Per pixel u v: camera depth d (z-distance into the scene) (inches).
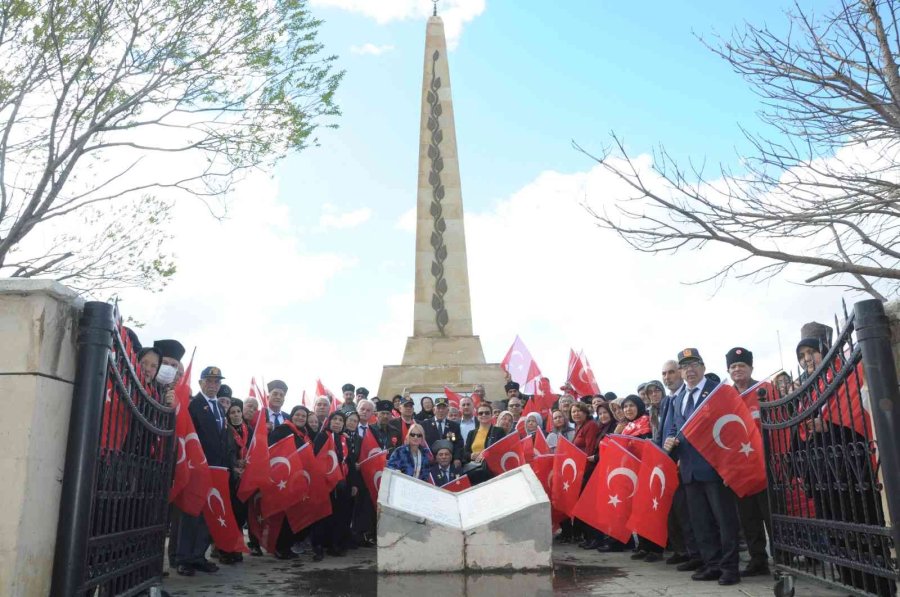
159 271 438.0
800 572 250.4
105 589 203.8
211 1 384.8
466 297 828.0
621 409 392.5
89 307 193.5
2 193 378.3
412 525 298.8
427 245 843.4
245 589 269.6
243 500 350.0
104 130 387.9
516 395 569.6
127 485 219.0
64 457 184.4
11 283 174.6
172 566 337.7
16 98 371.6
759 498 295.3
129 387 217.9
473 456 454.0
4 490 165.9
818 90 307.7
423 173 866.8
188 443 297.3
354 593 257.8
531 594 252.5
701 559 301.6
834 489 226.4
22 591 165.2
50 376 178.7
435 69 898.7
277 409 436.5
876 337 189.0
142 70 390.6
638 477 323.6
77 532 180.9
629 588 264.1
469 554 297.9
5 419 169.9
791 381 267.4
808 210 313.0
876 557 196.4
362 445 416.5
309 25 410.9
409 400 507.2
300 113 414.9
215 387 338.3
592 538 419.5
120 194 411.8
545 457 423.8
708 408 281.0
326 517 388.2
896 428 183.3
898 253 311.3
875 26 302.7
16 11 356.5
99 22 368.2
